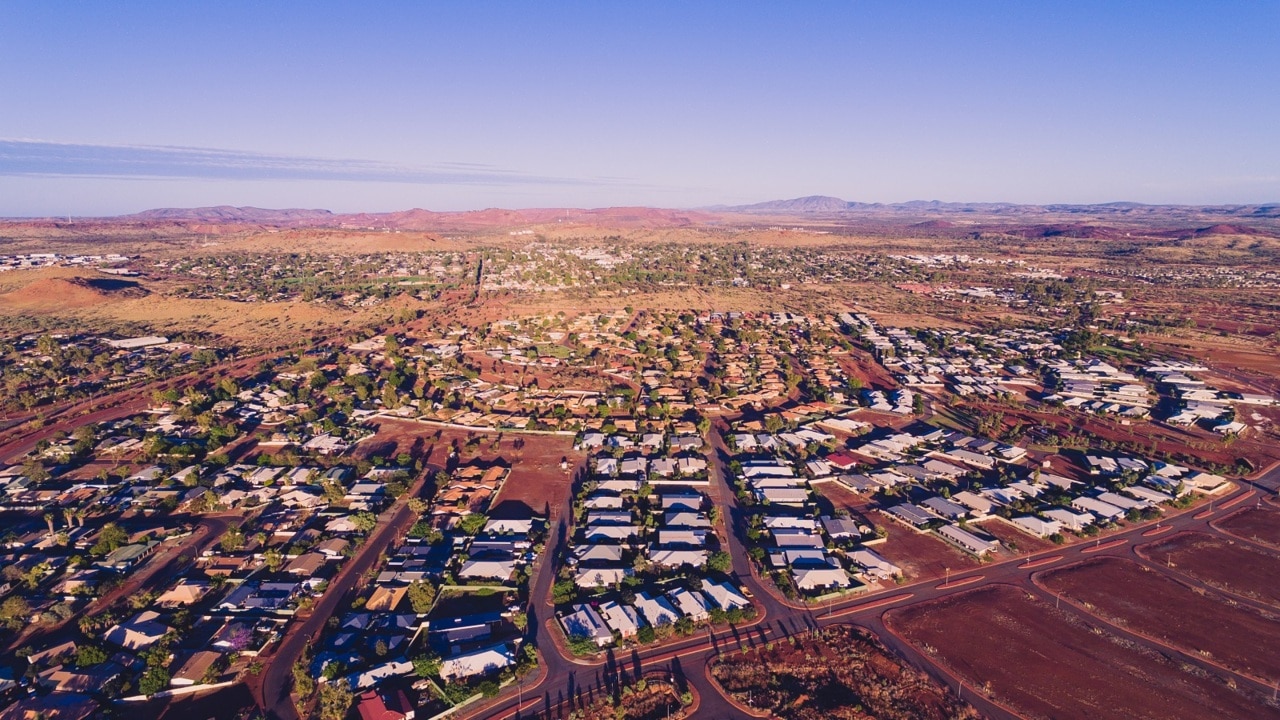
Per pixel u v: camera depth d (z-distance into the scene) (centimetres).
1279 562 12062
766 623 10262
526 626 10075
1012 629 10138
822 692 8850
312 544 12112
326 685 8581
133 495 13838
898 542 12688
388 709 8225
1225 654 9588
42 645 9538
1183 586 11294
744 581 11369
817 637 9906
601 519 13150
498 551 11981
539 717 8356
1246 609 10669
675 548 12094
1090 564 11975
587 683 8944
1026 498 14250
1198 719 8350
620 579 11138
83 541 12206
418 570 11331
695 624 10175
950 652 9625
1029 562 12044
